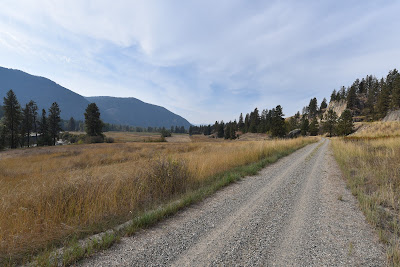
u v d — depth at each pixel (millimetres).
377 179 5461
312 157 12203
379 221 3197
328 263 2154
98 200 3756
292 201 4359
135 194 4375
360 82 121438
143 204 4180
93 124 56312
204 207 4043
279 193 4965
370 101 87625
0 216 2885
